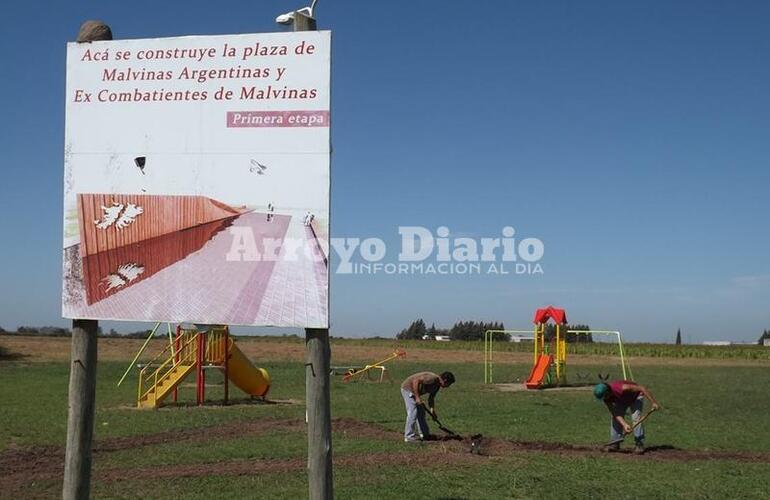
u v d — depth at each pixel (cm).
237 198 698
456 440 1477
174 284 707
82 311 719
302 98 689
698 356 7081
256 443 1419
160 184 711
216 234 700
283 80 692
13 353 5144
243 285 694
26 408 2055
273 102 694
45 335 8144
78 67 725
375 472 1123
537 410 2184
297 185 689
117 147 717
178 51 709
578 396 2744
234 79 699
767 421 1955
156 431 1636
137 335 7894
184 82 708
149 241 712
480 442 1412
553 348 3762
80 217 722
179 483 1034
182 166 707
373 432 1627
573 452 1373
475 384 3478
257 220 694
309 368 685
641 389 1404
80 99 724
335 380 3712
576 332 3528
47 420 1786
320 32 686
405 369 4656
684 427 1786
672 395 2831
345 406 2286
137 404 2206
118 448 1383
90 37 726
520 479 1068
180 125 708
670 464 1251
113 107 719
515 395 2773
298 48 689
